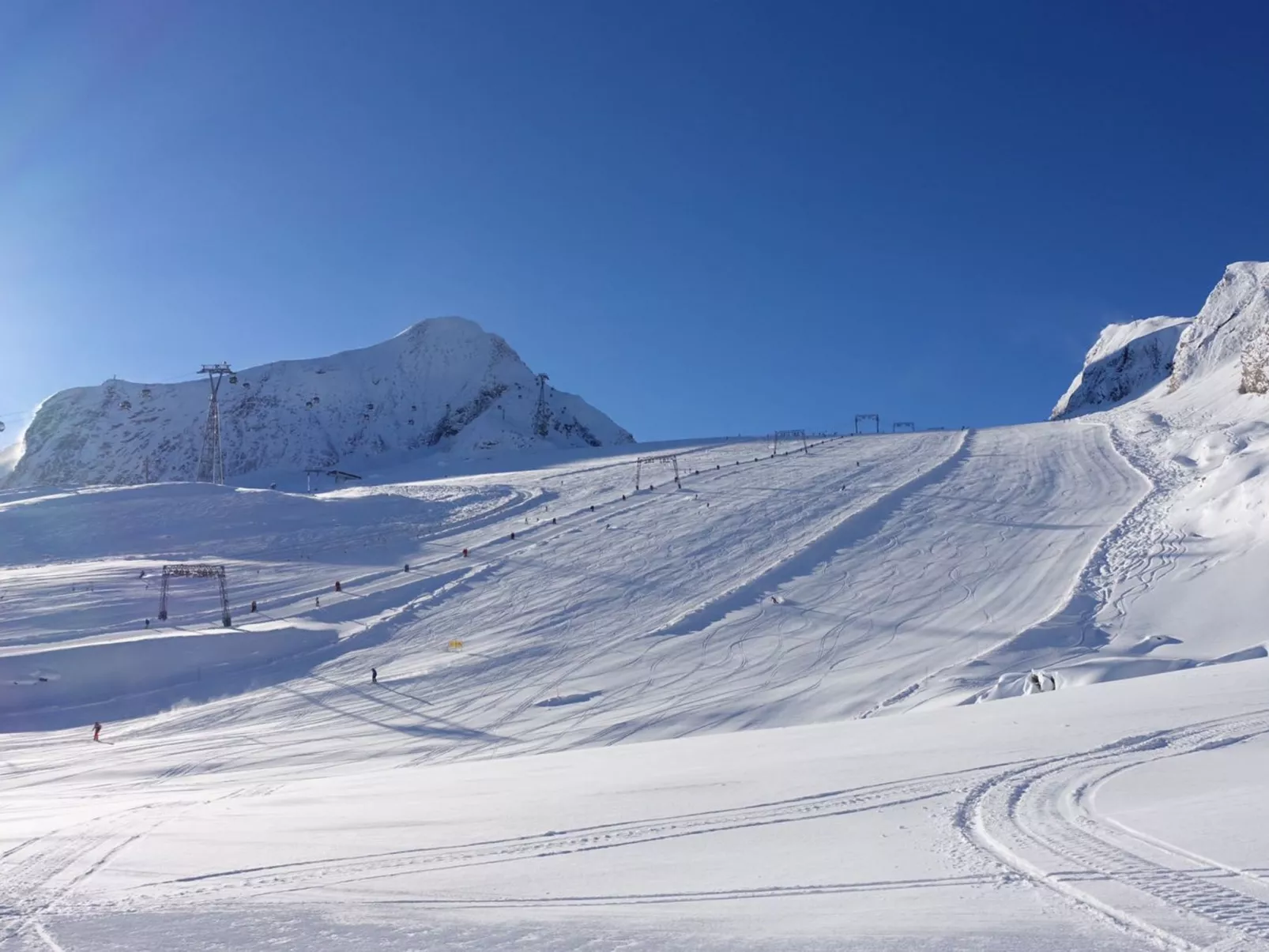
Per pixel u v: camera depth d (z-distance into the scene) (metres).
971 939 5.20
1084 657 30.91
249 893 8.16
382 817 11.95
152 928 7.17
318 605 48.66
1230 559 37.81
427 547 59.81
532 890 7.33
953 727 14.70
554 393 194.50
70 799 20.91
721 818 9.43
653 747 19.53
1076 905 5.62
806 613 40.78
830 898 6.32
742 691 32.50
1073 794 8.75
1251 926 5.06
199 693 38.50
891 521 54.00
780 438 99.25
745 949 5.44
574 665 37.31
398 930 6.51
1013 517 52.75
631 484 75.00
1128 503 52.56
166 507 69.75
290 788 18.98
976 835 7.62
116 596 50.28
